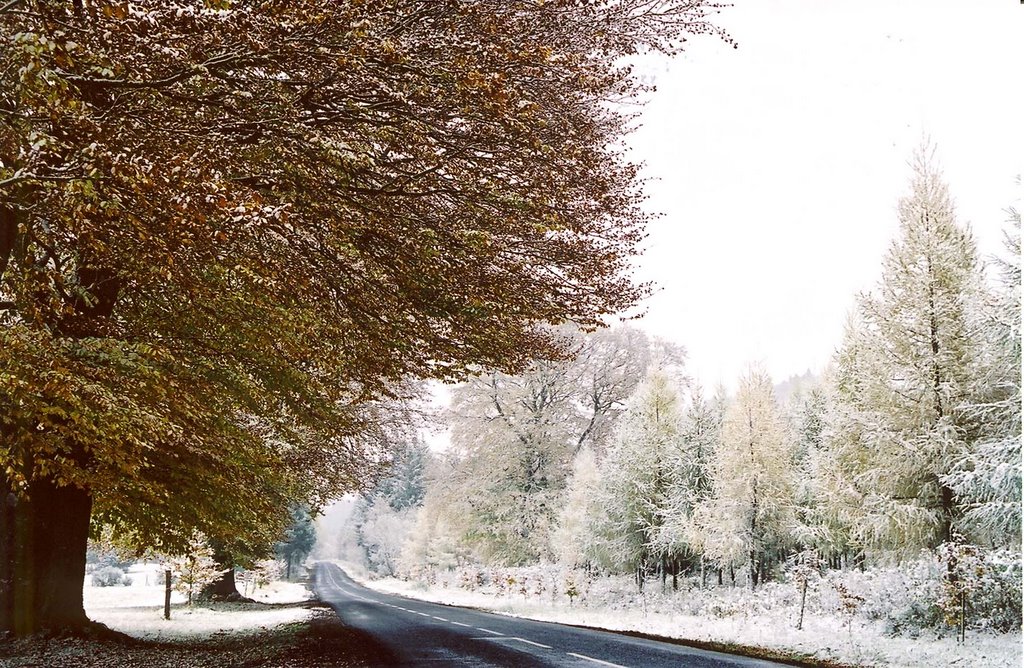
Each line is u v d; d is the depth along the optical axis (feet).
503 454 136.56
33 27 19.52
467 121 28.71
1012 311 50.78
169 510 43.52
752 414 88.99
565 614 83.76
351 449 67.62
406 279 32.76
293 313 33.12
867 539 63.05
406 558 226.17
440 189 30.32
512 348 37.37
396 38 24.53
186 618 73.51
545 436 139.85
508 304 34.83
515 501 134.62
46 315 29.45
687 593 91.04
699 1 30.78
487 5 26.07
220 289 32.91
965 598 47.67
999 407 52.65
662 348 151.94
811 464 88.74
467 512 137.49
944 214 57.88
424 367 38.14
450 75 25.16
